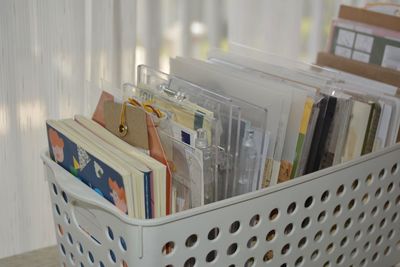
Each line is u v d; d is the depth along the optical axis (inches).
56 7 38.3
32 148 40.9
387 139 33.8
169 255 24.7
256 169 29.0
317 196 29.3
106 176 25.4
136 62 43.8
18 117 39.4
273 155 30.0
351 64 39.9
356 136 32.9
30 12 37.8
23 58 38.4
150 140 27.4
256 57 41.0
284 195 27.7
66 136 28.0
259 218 27.4
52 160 29.9
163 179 25.2
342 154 33.5
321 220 30.4
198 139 26.7
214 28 46.3
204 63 34.2
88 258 28.5
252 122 29.3
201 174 26.5
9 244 42.9
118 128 29.1
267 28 48.7
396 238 36.6
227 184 28.8
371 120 32.7
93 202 25.2
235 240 26.8
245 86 30.6
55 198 30.0
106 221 25.5
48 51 38.9
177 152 27.6
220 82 32.0
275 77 33.3
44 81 39.5
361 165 30.8
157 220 23.4
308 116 30.0
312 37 51.2
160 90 31.3
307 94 30.2
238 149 28.5
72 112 40.8
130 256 24.3
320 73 36.7
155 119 27.9
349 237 32.7
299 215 29.0
